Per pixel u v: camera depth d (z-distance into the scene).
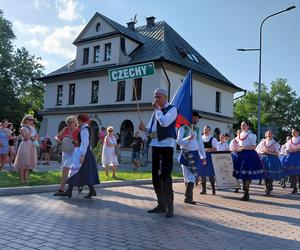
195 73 31.25
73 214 6.99
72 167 9.09
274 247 5.30
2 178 11.60
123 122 31.17
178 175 17.17
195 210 8.19
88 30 34.75
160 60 28.62
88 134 9.12
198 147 9.43
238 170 10.57
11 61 49.59
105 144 14.35
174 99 8.95
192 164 9.10
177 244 5.19
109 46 33.28
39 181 11.05
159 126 7.20
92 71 33.09
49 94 38.16
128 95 30.88
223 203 9.55
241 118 75.44
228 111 36.78
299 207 9.45
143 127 7.48
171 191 7.20
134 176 14.72
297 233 6.30
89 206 7.96
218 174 11.63
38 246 4.76
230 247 5.18
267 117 74.69
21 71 50.00
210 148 11.68
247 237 5.84
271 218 7.62
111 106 31.78
